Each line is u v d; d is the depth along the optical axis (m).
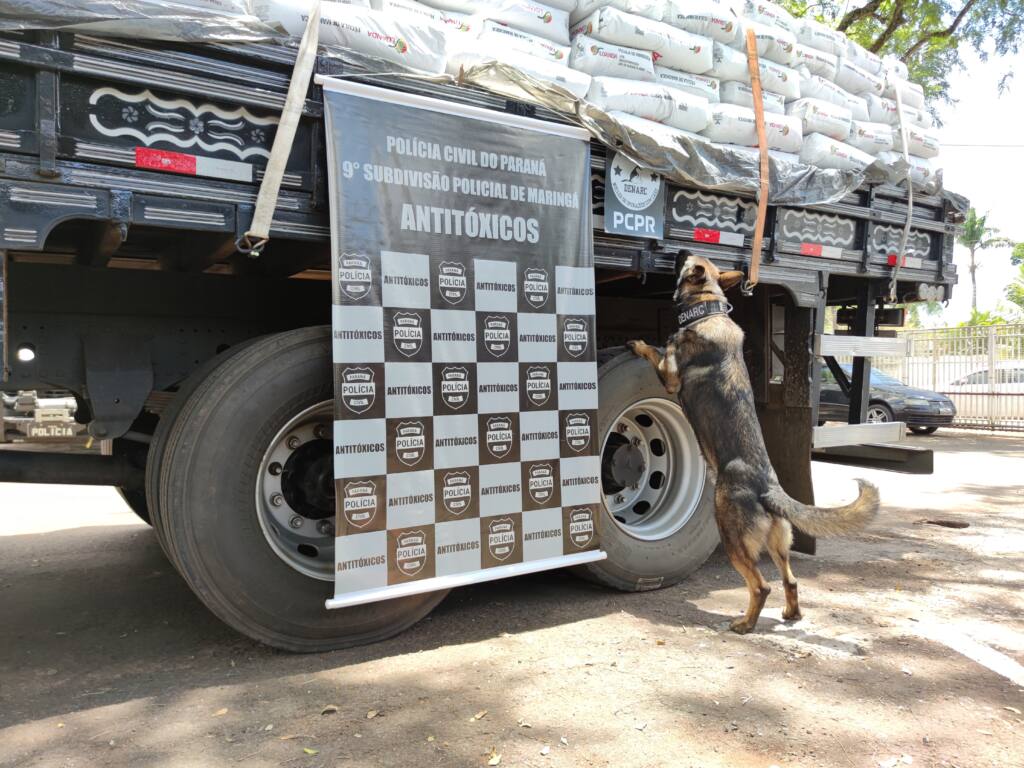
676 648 3.19
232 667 2.95
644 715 2.54
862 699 2.70
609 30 3.68
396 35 3.05
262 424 2.94
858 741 2.39
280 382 2.97
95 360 3.17
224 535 2.83
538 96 3.44
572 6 3.71
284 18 2.82
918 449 5.01
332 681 2.80
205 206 2.71
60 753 2.27
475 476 3.27
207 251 3.23
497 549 3.34
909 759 2.29
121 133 2.54
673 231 4.04
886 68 5.23
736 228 4.29
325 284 3.87
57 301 3.11
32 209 2.39
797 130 4.41
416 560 3.11
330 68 2.93
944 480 8.70
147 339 3.34
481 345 3.29
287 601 2.96
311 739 2.36
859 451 5.39
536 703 2.62
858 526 3.28
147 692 2.71
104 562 4.64
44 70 2.39
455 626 3.45
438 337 3.17
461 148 3.24
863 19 14.10
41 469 3.44
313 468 3.25
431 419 3.15
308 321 3.83
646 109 3.77
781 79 4.40
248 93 2.74
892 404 14.04
